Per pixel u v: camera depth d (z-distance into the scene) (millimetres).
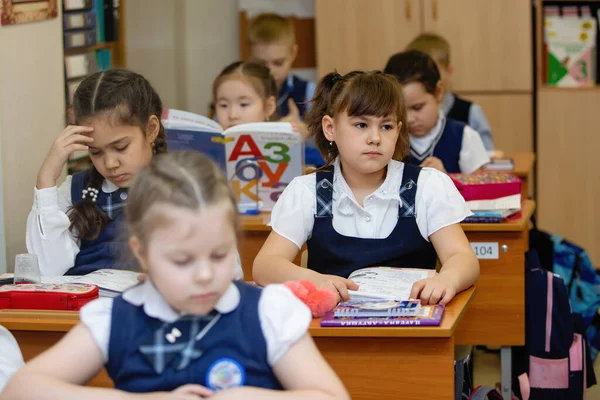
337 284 2199
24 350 2232
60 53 3598
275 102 4203
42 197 2600
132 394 1420
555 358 3180
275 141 3246
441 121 3932
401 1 5637
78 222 2627
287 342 1477
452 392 2094
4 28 3139
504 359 3182
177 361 1474
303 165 3459
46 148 3482
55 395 1412
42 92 3443
